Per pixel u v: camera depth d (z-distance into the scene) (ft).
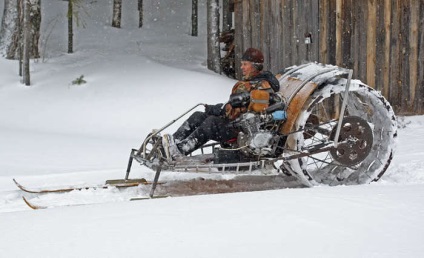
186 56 225.76
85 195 78.02
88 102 167.12
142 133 144.66
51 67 198.59
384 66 151.43
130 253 44.04
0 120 155.43
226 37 218.38
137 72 186.29
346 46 156.56
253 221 51.31
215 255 43.45
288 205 56.39
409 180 85.05
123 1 305.94
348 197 59.47
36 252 44.55
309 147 79.46
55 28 250.37
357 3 153.99
